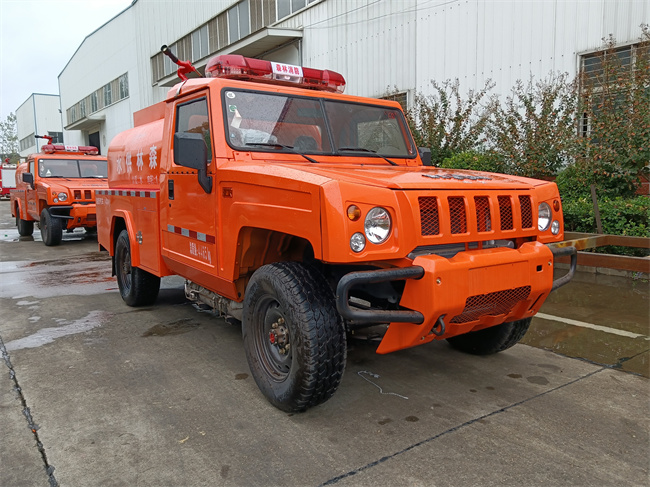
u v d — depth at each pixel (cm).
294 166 335
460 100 1081
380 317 269
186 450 285
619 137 809
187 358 430
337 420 318
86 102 3600
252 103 391
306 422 316
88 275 811
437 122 1129
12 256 1027
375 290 344
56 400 350
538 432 301
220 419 321
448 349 448
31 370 405
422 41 1177
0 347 462
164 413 329
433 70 1160
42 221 1176
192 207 414
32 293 684
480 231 313
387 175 311
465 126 1059
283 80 438
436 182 302
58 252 1079
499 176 381
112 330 511
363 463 271
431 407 335
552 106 912
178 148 368
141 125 589
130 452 283
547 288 328
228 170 353
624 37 843
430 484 252
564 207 822
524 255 315
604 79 828
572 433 299
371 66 1320
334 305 307
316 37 1486
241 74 415
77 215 1123
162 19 2342
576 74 905
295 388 305
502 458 274
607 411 326
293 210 290
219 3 1892
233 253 356
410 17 1199
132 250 557
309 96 417
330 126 414
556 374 387
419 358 426
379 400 347
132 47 2695
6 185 3759
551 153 888
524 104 938
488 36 1040
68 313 577
